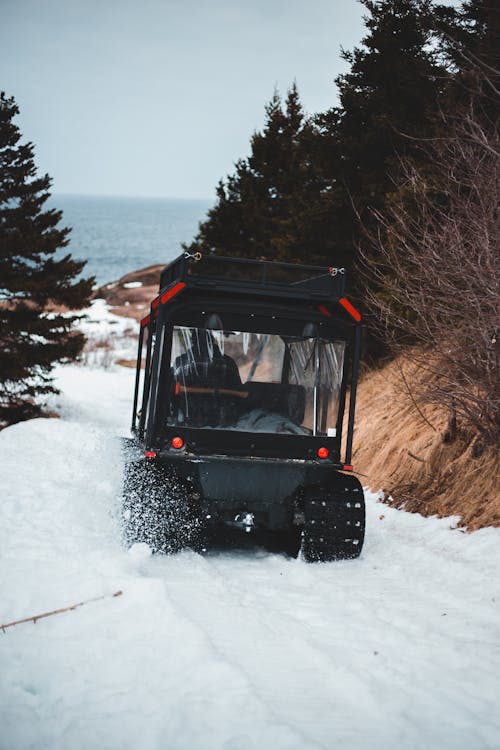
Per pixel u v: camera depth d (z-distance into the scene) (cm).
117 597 530
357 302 1342
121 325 4288
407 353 949
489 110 992
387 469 1046
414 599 591
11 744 343
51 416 2095
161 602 515
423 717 372
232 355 770
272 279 845
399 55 1327
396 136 1290
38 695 390
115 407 2334
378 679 417
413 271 897
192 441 757
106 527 780
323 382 781
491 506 797
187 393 761
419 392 903
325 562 731
